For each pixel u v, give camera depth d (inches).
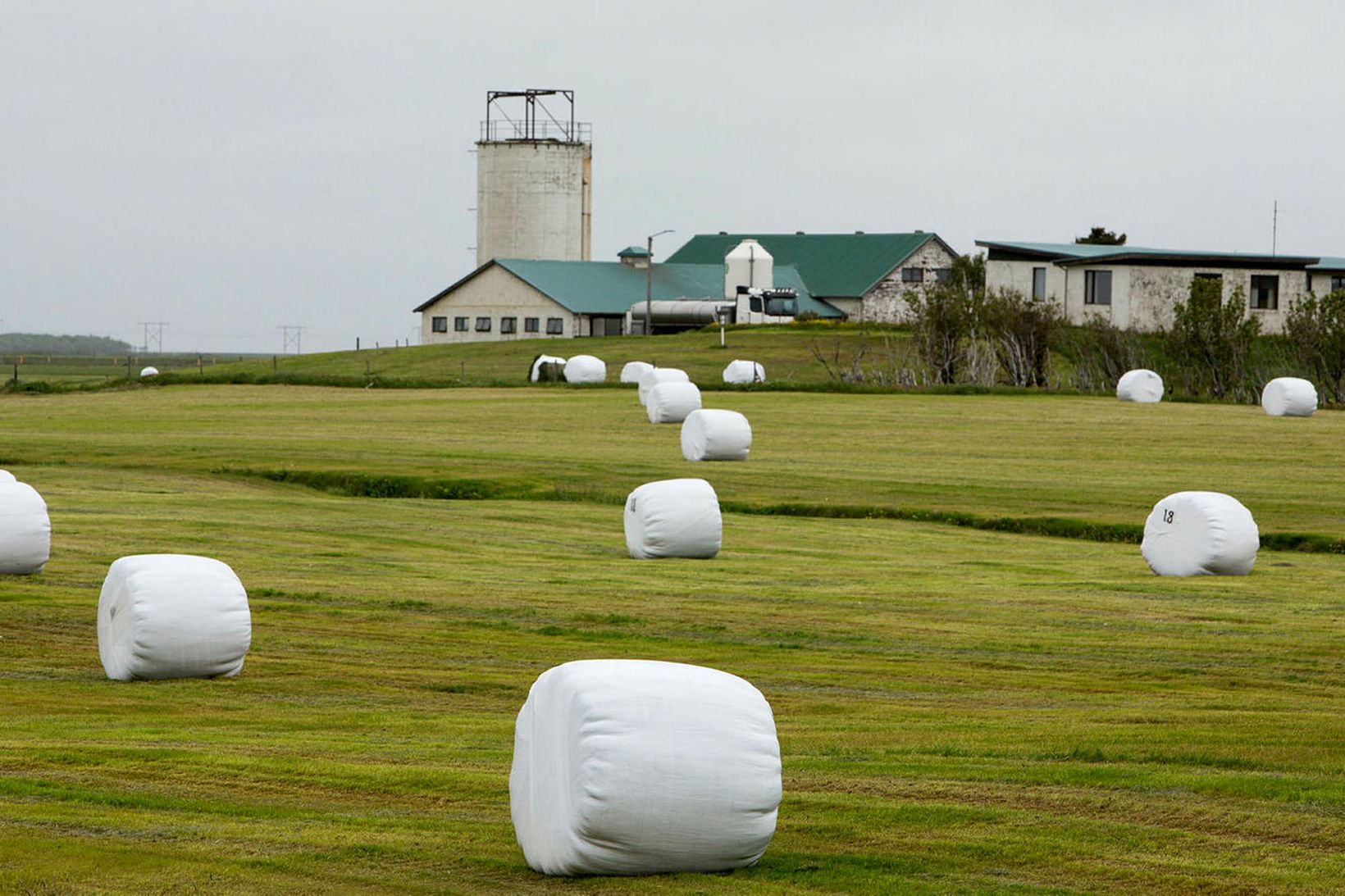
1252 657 1114.7
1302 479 2417.6
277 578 1421.0
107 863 590.2
